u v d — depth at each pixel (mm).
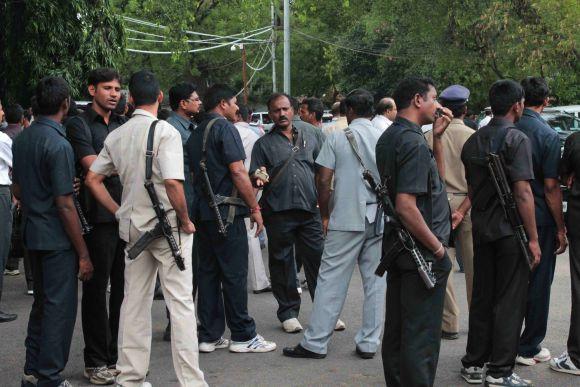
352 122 6781
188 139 6828
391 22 30891
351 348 7066
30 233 5547
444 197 5352
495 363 5781
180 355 5426
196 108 7480
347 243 6676
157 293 9148
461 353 6812
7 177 7832
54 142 5484
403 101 4891
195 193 6781
